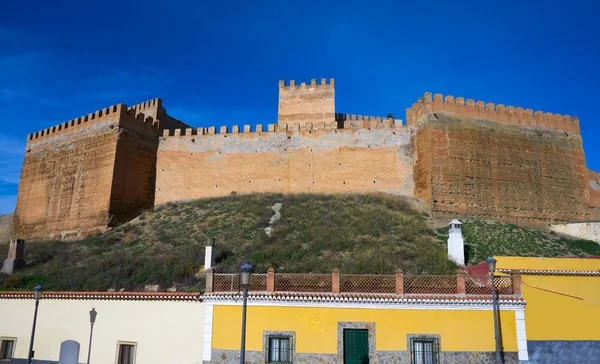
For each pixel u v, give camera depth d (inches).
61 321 851.4
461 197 1646.2
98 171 1833.2
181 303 798.5
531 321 770.8
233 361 749.3
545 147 1796.3
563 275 801.6
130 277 1202.6
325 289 774.5
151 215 1806.1
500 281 770.8
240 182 1918.1
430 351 730.8
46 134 2097.7
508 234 1505.9
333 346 737.0
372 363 727.7
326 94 2311.8
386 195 1769.2
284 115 2310.5
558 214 1732.3
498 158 1723.7
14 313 893.2
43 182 2021.4
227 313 770.2
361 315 746.2
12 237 2028.8
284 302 759.7
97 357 807.7
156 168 1990.7
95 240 1627.7
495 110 1780.3
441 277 772.0
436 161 1663.4
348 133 1884.8
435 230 1481.3
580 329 773.9
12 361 866.1
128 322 812.0
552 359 754.8
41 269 1373.0
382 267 1079.6
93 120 1939.0
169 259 1267.2
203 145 1988.2
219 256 1266.0
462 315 741.3
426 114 1724.9
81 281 1211.9
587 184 1822.1
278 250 1267.2
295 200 1758.1
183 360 768.9
